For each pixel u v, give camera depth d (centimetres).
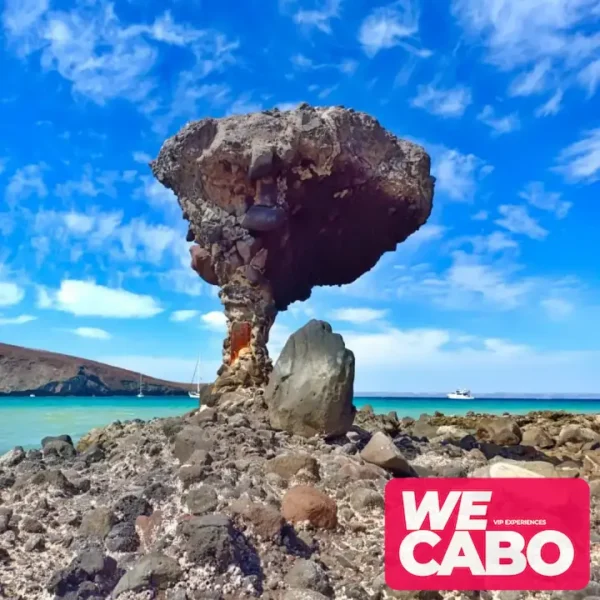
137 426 558
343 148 578
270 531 280
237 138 562
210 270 643
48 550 285
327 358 465
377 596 256
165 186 631
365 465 393
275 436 448
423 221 683
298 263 697
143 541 283
